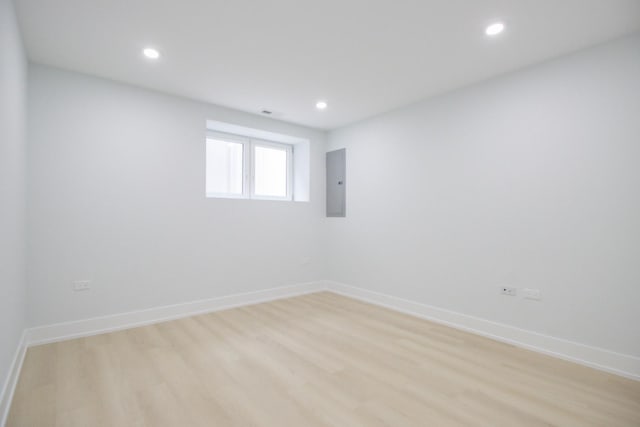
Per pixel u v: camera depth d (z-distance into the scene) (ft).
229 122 13.53
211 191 14.51
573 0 6.65
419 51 8.82
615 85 8.08
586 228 8.50
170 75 10.39
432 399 6.79
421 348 9.45
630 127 7.86
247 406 6.48
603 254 8.22
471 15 7.22
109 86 10.72
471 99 10.98
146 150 11.45
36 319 9.43
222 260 13.38
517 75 9.84
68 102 10.02
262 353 9.00
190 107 12.48
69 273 9.98
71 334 9.96
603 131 8.25
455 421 6.05
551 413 6.33
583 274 8.54
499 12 7.10
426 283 12.30
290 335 10.42
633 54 7.84
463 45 8.50
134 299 11.15
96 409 6.34
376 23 7.54
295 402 6.63
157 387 7.17
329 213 16.89
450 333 10.71
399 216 13.38
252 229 14.35
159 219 11.73
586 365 8.38
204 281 12.85
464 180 11.15
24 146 8.70
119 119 10.91
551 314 9.07
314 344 9.68
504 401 6.73
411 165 12.94
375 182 14.47
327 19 7.38
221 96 12.18
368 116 14.57
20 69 7.84
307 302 14.61
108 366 8.14
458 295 11.27
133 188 11.17
